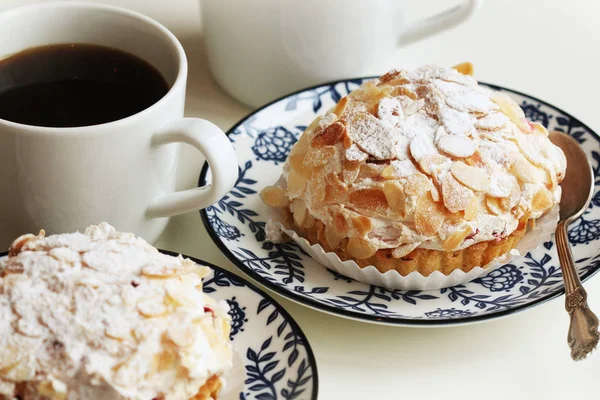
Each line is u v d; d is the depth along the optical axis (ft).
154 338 1.38
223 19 1.96
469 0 2.04
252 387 1.52
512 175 1.74
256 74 2.02
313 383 1.49
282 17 1.92
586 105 2.17
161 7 2.31
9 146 1.56
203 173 1.80
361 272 1.72
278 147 1.96
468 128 1.74
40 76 1.74
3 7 2.23
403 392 1.62
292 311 1.72
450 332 1.70
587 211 1.86
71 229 1.65
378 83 1.86
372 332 1.70
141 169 1.63
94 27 1.77
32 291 1.39
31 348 1.36
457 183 1.69
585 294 1.64
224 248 1.71
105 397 1.36
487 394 1.63
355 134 1.73
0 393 1.36
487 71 2.24
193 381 1.39
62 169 1.58
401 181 1.69
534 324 1.72
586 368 1.67
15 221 1.65
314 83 2.04
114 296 1.39
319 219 1.74
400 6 2.01
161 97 1.71
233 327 1.59
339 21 1.94
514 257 1.76
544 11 2.44
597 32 2.39
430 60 2.26
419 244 1.70
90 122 1.66
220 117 2.08
